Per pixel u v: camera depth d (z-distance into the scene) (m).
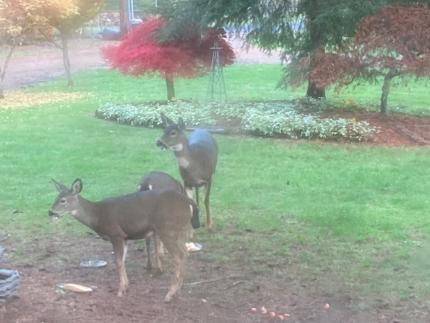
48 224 7.50
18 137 12.27
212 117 13.00
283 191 8.70
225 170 9.75
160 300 5.42
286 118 12.18
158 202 5.30
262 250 6.65
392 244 6.77
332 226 7.29
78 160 10.42
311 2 13.98
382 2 12.63
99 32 36.75
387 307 5.34
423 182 9.09
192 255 6.51
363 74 12.80
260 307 5.32
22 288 5.58
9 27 18.86
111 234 5.32
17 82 22.25
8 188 8.88
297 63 14.28
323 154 10.70
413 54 12.52
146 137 12.18
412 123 12.94
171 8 14.95
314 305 5.38
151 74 16.28
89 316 5.05
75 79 22.66
